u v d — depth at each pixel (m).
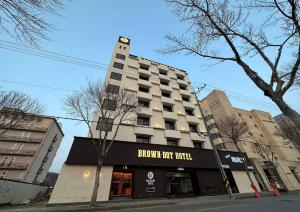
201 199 16.14
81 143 17.11
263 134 39.28
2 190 15.66
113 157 17.52
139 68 29.42
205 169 21.88
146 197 16.86
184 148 21.73
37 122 43.94
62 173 15.28
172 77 32.22
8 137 39.66
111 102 19.48
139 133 21.50
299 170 35.56
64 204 14.00
